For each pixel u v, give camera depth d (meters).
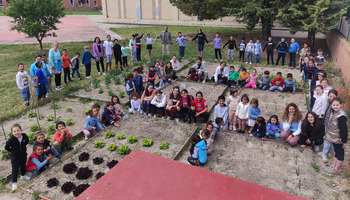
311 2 16.67
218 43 17.20
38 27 18.55
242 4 19.48
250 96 11.52
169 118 9.48
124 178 1.61
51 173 6.69
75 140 8.34
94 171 6.78
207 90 12.18
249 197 1.43
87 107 10.69
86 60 13.79
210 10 21.47
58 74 12.38
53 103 10.66
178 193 1.47
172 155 7.32
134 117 9.57
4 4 52.22
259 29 29.03
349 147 7.52
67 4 59.16
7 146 6.02
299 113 7.51
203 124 9.14
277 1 17.20
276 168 6.73
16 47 21.98
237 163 6.98
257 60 16.81
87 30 31.70
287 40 23.39
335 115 6.21
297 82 12.58
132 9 37.50
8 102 11.05
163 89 12.31
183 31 28.53
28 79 10.40
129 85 10.69
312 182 6.18
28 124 9.23
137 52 17.31
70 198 5.84
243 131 8.52
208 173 1.63
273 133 8.06
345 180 6.30
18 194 6.04
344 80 12.38
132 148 7.70
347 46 13.42
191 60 17.11
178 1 23.03
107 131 8.65
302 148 7.51
